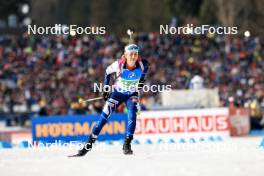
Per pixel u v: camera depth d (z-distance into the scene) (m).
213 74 89.94
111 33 111.06
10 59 99.50
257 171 18.50
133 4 191.50
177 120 43.00
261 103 68.31
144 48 99.19
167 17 158.50
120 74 23.92
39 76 91.25
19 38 105.12
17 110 85.88
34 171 19.56
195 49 100.38
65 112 62.53
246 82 88.06
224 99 62.31
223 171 18.62
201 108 44.94
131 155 23.64
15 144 38.91
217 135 43.38
